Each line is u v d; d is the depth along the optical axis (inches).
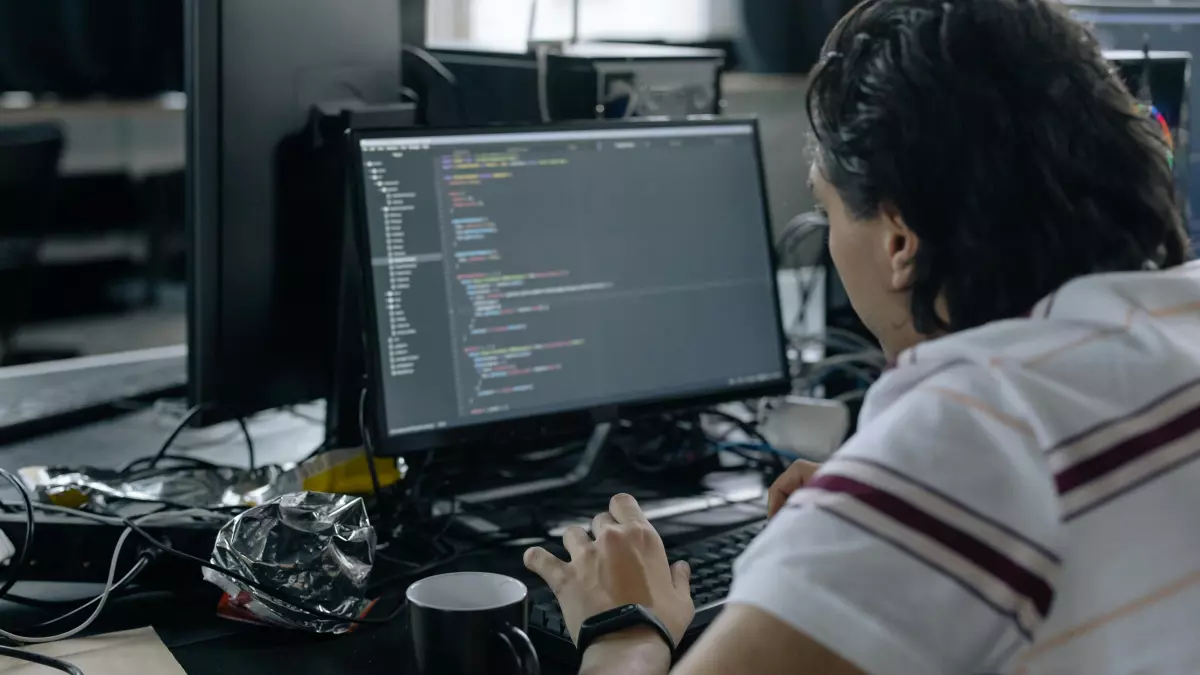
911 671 24.7
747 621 25.8
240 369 53.9
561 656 38.5
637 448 59.3
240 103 51.6
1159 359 26.3
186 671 37.3
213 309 52.6
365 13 57.2
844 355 67.4
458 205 49.9
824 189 32.2
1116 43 70.4
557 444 59.5
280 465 53.9
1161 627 24.8
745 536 48.0
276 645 39.6
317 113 54.4
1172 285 27.9
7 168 109.7
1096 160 28.3
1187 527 25.0
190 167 51.8
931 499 25.5
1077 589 25.2
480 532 50.0
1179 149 65.9
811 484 27.3
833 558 25.4
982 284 28.6
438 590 35.0
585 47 69.5
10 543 41.4
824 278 71.0
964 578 25.0
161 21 144.6
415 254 49.1
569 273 52.1
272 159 53.1
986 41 28.5
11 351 120.1
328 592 40.5
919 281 29.5
